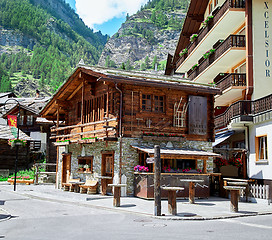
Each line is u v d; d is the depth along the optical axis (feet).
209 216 40.91
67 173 79.71
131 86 61.31
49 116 87.56
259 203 56.29
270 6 76.18
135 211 44.34
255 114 64.18
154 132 61.98
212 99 68.18
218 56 87.30
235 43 79.05
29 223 36.76
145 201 54.49
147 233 30.81
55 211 46.52
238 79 78.07
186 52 118.01
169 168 59.00
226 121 76.02
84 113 73.26
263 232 31.71
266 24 75.56
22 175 112.57
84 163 74.02
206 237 29.09
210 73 98.63
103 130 60.39
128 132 60.34
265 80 73.87
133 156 60.49
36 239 28.32
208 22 94.63
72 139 77.97
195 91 64.54
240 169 71.97
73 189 72.54
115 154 60.85
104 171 65.05
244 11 78.84
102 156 65.41
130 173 60.18
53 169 125.90
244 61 85.25
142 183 57.62
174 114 64.28
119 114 59.88
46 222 37.32
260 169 62.34
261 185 57.93
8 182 102.27
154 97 63.67
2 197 65.98
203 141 66.80
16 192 74.43
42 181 106.63
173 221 38.14
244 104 68.28
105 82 58.80
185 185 59.62
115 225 35.17
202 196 60.80
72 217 40.93
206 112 66.64
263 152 62.90
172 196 41.96
